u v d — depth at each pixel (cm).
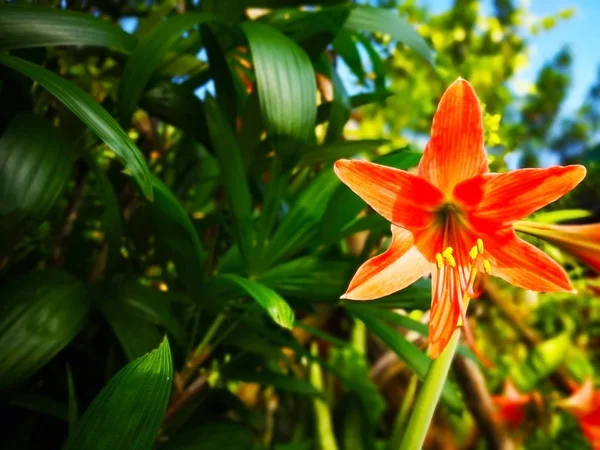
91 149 42
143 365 23
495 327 75
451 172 27
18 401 32
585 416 61
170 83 38
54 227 46
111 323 33
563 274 27
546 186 26
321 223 36
